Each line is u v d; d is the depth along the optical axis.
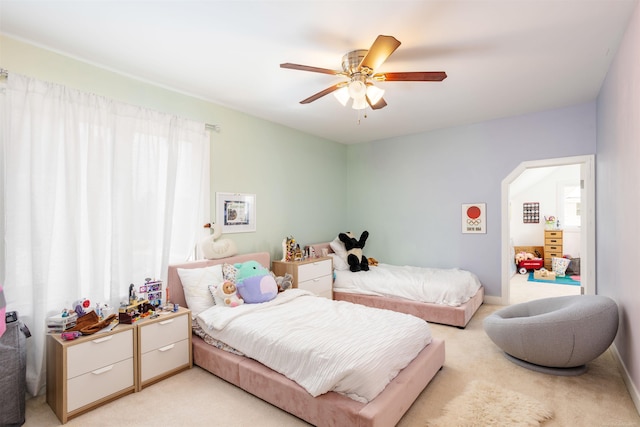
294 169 4.54
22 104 2.16
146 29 2.11
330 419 1.74
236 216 3.68
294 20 2.01
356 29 2.11
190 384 2.34
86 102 2.46
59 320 2.09
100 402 2.07
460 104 3.59
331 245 4.81
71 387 1.94
